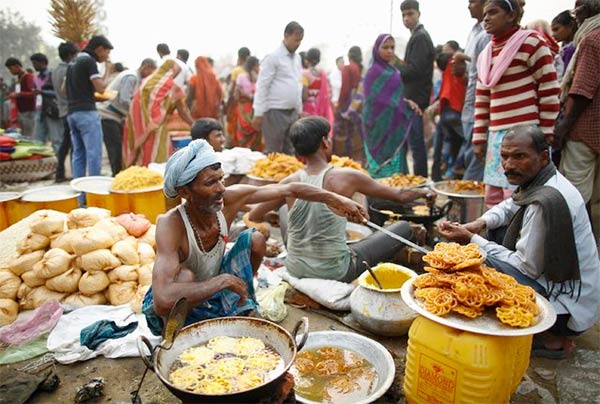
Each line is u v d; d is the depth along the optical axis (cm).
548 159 249
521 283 246
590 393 226
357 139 862
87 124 609
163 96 622
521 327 180
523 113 358
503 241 270
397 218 391
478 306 188
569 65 390
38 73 948
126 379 238
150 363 175
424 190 336
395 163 627
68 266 300
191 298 211
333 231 313
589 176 383
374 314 264
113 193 415
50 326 273
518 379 202
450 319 189
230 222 258
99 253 297
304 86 802
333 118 877
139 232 340
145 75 718
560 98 405
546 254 235
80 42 722
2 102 1166
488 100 398
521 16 366
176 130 701
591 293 245
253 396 162
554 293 245
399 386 224
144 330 271
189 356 186
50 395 227
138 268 308
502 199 383
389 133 613
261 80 618
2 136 787
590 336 284
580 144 375
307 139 306
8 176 757
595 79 356
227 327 202
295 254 329
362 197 424
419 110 622
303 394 214
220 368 177
